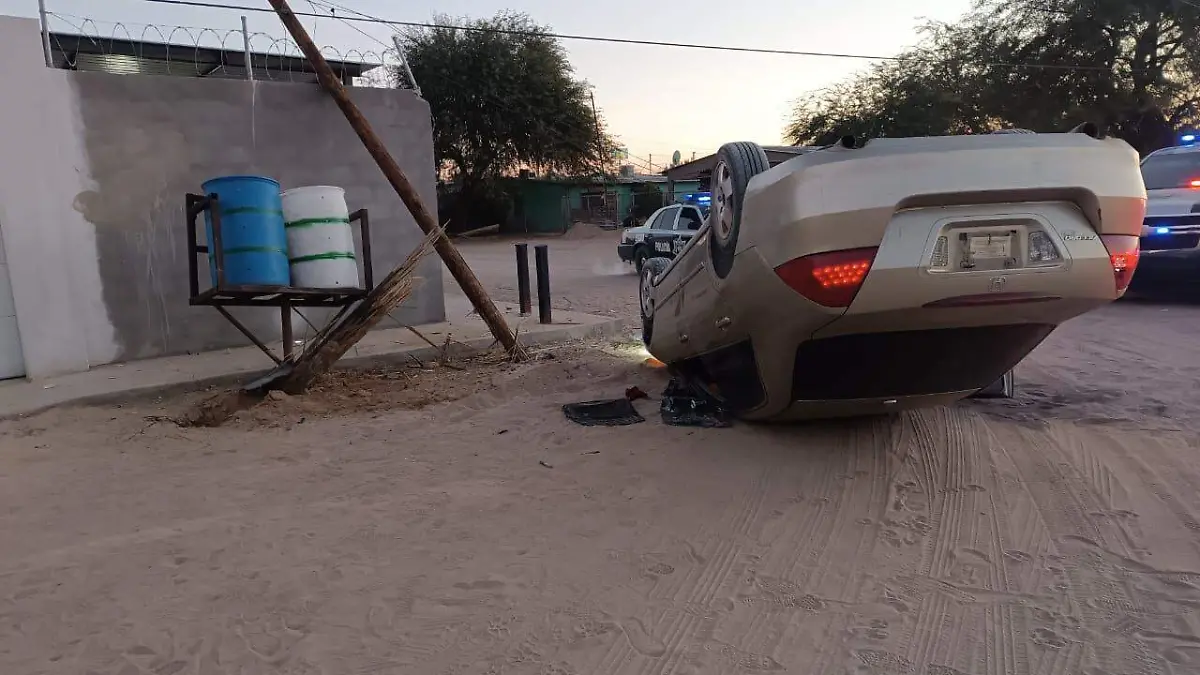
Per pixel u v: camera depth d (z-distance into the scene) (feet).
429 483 15.02
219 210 20.39
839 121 107.04
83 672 8.96
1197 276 35.01
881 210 11.69
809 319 12.73
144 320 26.45
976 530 12.19
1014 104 88.48
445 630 9.71
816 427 17.38
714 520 12.91
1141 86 81.05
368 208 31.14
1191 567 10.74
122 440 18.06
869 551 11.63
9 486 15.11
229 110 27.76
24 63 23.48
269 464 16.33
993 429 16.99
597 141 134.31
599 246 102.22
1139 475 14.11
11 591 10.89
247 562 11.68
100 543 12.45
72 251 24.70
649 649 9.22
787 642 9.31
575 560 11.58
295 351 26.02
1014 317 12.96
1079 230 12.12
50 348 23.98
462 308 38.63
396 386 23.13
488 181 129.49
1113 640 9.12
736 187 13.97
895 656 8.96
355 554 11.90
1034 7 86.12
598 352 28.17
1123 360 23.36
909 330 13.10
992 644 9.14
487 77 121.29
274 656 9.21
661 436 17.33
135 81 25.82
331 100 29.91
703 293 16.21
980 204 12.01
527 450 16.85
